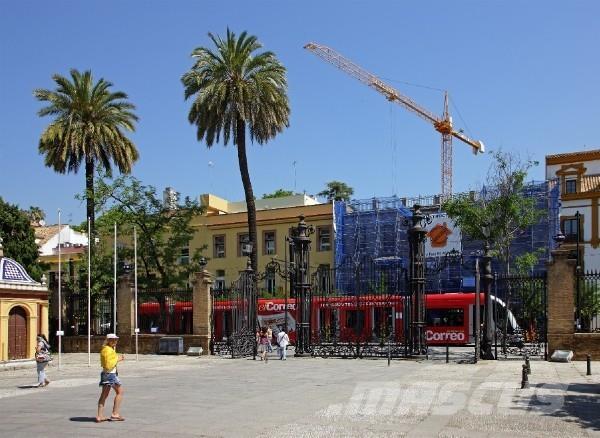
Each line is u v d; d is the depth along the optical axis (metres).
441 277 57.62
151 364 30.36
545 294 28.58
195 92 43.97
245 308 33.66
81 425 13.97
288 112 44.91
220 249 65.50
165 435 12.70
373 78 102.38
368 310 37.28
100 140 44.31
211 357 33.66
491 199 46.41
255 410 15.80
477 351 27.75
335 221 62.31
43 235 75.00
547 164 67.06
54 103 44.22
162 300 37.47
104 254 44.50
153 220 44.91
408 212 62.25
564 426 13.32
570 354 27.12
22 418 15.12
